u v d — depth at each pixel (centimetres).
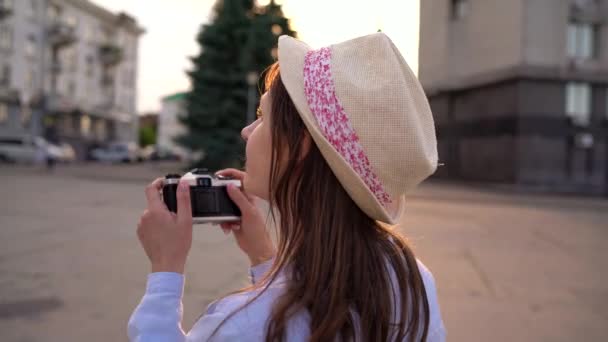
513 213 1463
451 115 3644
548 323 439
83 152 5216
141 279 517
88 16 5184
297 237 92
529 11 2978
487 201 1891
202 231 841
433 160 89
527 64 2994
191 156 2777
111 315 409
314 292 86
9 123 4278
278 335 81
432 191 2355
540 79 3017
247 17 2508
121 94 5825
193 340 86
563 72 3012
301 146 93
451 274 610
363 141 86
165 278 89
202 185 103
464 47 3475
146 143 9194
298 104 87
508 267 666
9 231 762
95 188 1611
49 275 521
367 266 91
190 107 2500
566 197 2417
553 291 551
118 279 514
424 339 96
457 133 3581
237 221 109
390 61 87
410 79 93
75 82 5053
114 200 1259
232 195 104
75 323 389
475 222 1175
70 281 501
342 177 87
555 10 3008
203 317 89
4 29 4188
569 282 598
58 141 4769
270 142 97
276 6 2527
